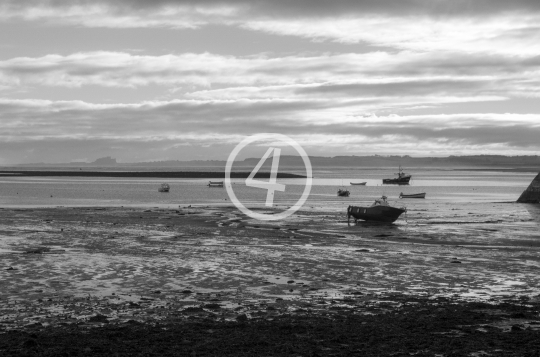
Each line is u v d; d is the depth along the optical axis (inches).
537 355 581.3
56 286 968.3
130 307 816.3
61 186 6235.2
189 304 842.8
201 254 1349.7
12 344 614.2
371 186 7140.8
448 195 4970.5
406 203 3673.7
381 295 913.5
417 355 584.7
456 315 764.0
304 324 713.6
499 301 872.9
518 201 3595.0
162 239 1654.8
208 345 617.6
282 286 984.9
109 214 2546.8
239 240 1656.0
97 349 599.5
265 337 650.8
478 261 1277.1
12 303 839.1
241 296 903.1
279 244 1571.1
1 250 1390.3
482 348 607.2
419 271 1141.1
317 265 1202.6
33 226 1987.0
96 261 1224.2
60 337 646.5
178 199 3941.9
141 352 591.2
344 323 720.3
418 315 765.9
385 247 1531.7
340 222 2295.8
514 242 1665.8
